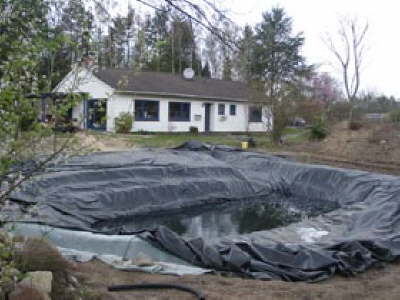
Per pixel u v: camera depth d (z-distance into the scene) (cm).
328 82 3706
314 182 1409
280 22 2716
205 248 643
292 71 2888
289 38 2905
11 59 256
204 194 1283
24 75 256
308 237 772
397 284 574
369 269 660
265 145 2180
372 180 1259
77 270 528
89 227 898
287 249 648
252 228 1042
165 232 679
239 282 539
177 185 1234
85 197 1012
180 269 582
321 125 2208
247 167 1556
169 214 1166
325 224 866
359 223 881
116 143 1642
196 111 2892
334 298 502
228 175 1398
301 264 623
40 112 269
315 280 596
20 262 407
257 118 3272
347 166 1622
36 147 279
